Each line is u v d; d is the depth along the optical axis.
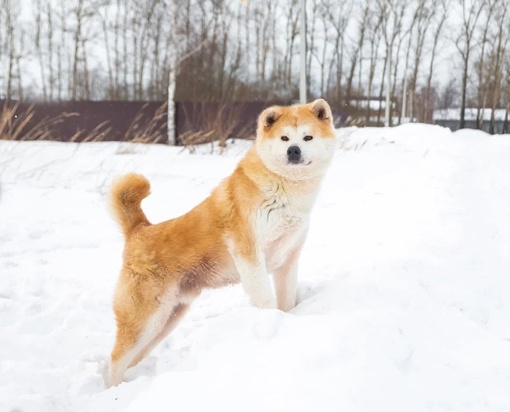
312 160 3.77
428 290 4.11
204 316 4.57
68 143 16.08
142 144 13.82
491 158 8.02
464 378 2.77
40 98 38.28
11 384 3.42
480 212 5.86
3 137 10.94
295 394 2.44
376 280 3.92
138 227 3.95
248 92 33.22
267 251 3.91
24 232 6.49
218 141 14.41
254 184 3.76
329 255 5.35
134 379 3.60
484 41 40.91
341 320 3.02
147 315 3.67
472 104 46.09
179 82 27.80
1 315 4.43
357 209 6.97
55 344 4.06
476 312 3.91
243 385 2.62
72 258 5.77
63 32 37.22
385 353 2.78
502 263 4.69
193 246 3.79
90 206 7.81
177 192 8.41
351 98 44.75
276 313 3.17
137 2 35.00
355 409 2.32
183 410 2.51
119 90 39.06
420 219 5.80
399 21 42.31
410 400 2.46
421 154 10.73
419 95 47.84
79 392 3.46
